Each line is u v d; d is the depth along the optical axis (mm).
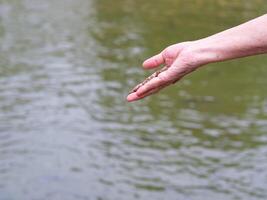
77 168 13234
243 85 20984
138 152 14297
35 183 12367
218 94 19703
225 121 16812
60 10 35750
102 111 17438
